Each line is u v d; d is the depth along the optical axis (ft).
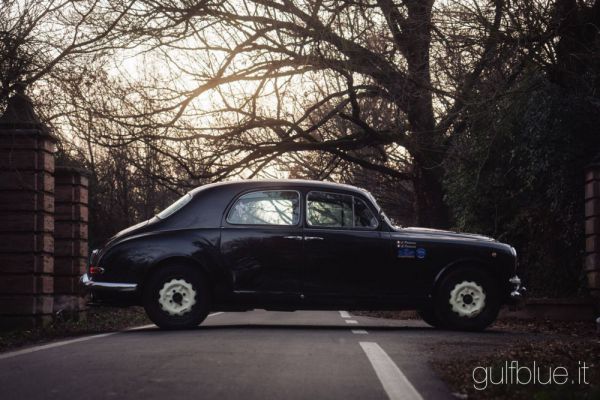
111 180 91.50
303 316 56.90
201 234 39.19
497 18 56.44
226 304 39.42
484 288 41.34
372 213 40.98
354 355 27.63
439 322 41.70
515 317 52.42
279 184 40.52
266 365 24.97
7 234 41.47
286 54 67.46
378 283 40.55
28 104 42.80
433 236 41.34
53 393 20.52
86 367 24.70
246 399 19.66
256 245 39.52
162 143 74.49
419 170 81.56
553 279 62.34
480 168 63.00
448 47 59.06
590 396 19.79
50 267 42.80
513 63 59.52
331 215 40.60
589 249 51.70
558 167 59.11
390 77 65.92
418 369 25.07
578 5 56.65
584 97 56.49
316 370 24.14
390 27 61.77
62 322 45.03
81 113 59.52
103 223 80.53
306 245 39.93
